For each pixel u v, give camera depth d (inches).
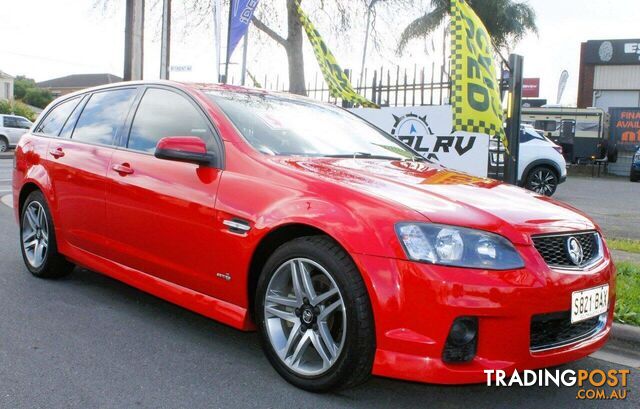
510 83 299.9
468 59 267.9
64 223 191.2
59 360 139.1
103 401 119.6
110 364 137.9
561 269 119.6
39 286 198.1
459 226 114.7
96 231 177.6
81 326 162.1
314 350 133.5
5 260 233.3
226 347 151.0
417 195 125.8
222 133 151.1
